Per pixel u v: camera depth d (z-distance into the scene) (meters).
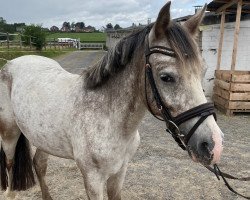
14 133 3.23
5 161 3.42
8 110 3.16
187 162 4.64
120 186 2.60
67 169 4.27
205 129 1.80
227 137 5.87
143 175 4.18
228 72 7.58
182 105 1.83
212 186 3.93
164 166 4.48
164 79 1.85
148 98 2.01
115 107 2.22
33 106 2.71
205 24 8.45
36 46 27.52
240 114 7.61
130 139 2.34
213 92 8.49
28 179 3.42
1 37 29.31
